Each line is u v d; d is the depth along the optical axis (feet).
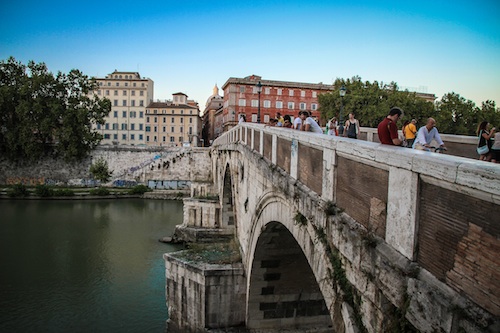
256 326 65.77
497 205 12.48
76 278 99.19
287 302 65.62
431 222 15.83
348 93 188.85
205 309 67.00
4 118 230.07
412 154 16.69
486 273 12.94
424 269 16.26
